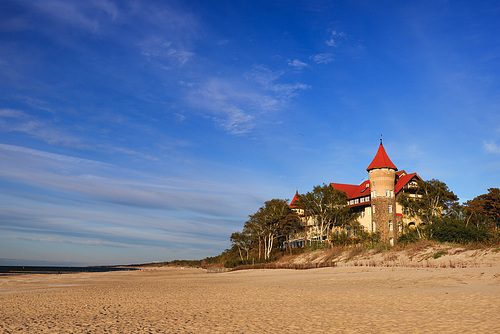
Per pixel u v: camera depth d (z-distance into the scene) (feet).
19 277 216.74
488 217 201.77
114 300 74.28
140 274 275.39
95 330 40.34
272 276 143.84
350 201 263.70
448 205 220.43
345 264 155.53
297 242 290.35
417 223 226.38
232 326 41.22
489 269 85.87
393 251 149.89
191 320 46.06
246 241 296.92
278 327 39.83
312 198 242.37
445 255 123.54
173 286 116.57
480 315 40.91
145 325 42.96
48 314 54.95
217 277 173.88
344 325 39.52
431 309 46.68
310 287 88.17
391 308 49.42
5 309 62.28
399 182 241.14
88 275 255.29
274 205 260.21
